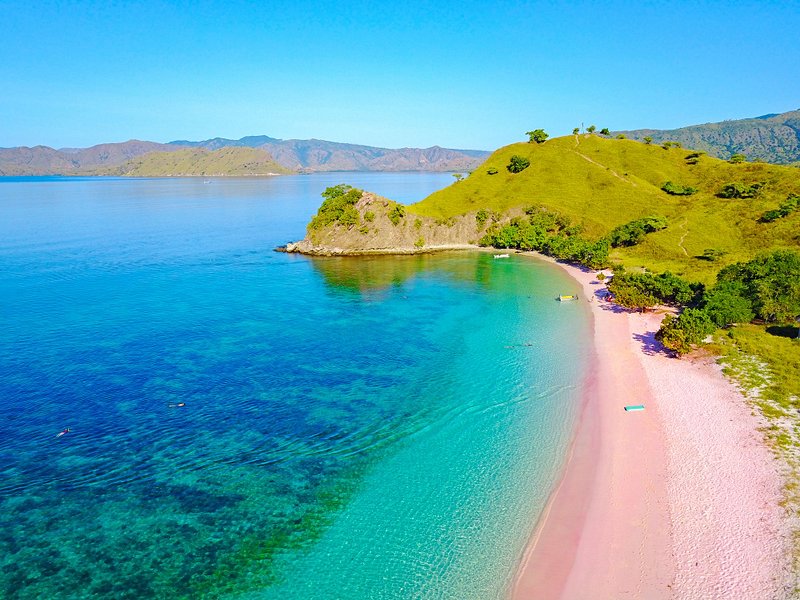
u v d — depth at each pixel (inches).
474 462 1611.7
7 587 1147.3
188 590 1149.1
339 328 2920.8
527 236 5251.0
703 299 2802.7
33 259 4761.3
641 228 4707.2
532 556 1218.6
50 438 1755.7
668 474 1494.8
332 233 5492.1
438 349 2593.5
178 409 1968.5
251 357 2490.2
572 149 7007.9
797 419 1718.8
